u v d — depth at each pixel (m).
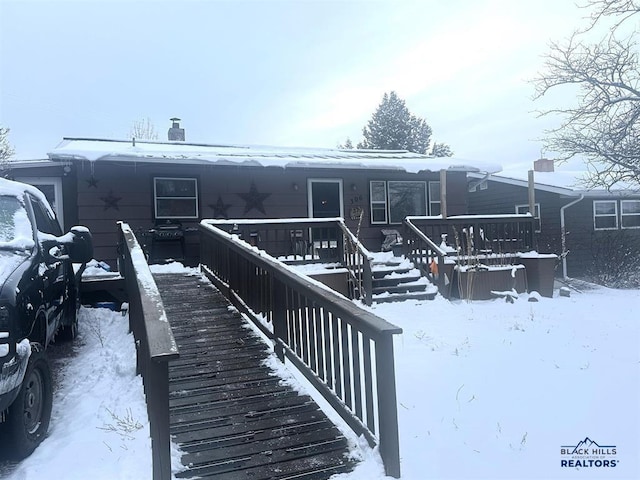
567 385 4.33
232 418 3.37
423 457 3.04
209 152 10.64
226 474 2.75
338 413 3.28
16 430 3.05
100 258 9.03
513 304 8.59
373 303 8.12
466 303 8.59
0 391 2.86
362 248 8.09
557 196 14.39
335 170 10.94
